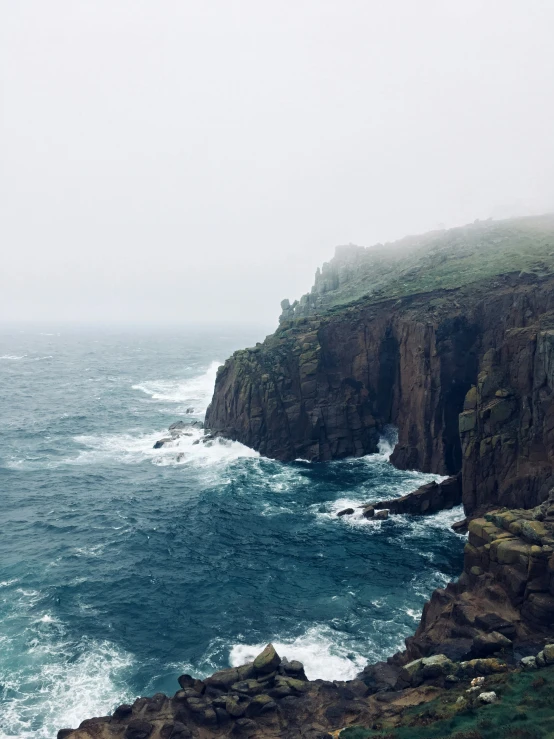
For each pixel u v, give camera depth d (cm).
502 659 3006
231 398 9006
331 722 2878
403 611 4394
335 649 3916
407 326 7900
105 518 6359
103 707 3400
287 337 9225
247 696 3152
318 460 8200
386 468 7788
